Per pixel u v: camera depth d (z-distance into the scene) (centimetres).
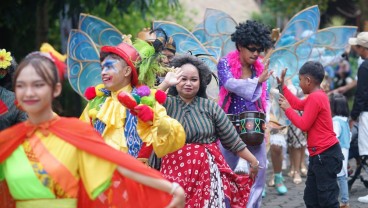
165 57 619
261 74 720
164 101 554
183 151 599
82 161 416
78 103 1557
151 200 438
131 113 548
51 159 413
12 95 592
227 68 735
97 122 589
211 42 980
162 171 602
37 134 418
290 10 1898
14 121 591
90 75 878
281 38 992
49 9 1412
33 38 1527
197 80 612
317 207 745
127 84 591
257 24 724
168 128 541
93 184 412
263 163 740
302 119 723
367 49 946
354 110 939
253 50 721
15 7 1311
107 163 415
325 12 2050
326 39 1016
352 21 2114
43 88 412
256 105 734
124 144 573
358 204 929
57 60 422
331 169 725
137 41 606
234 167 738
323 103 723
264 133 730
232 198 627
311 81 730
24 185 414
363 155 945
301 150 1123
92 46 876
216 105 618
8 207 439
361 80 928
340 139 886
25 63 412
